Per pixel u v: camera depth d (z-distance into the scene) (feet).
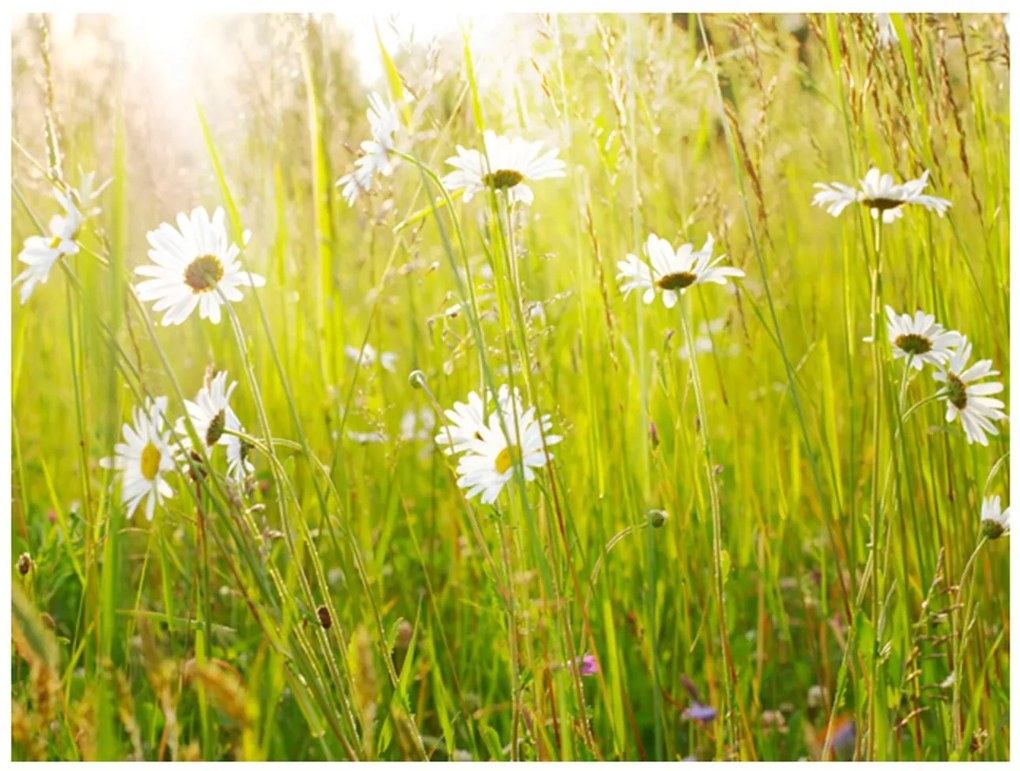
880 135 2.44
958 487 2.33
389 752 2.10
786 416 2.77
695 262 2.10
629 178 2.58
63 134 2.53
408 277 2.68
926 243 2.35
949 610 2.08
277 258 2.86
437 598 2.59
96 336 1.75
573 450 2.54
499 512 1.99
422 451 2.92
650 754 2.33
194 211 1.93
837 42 2.27
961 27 2.30
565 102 2.33
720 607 2.09
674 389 2.39
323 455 2.74
